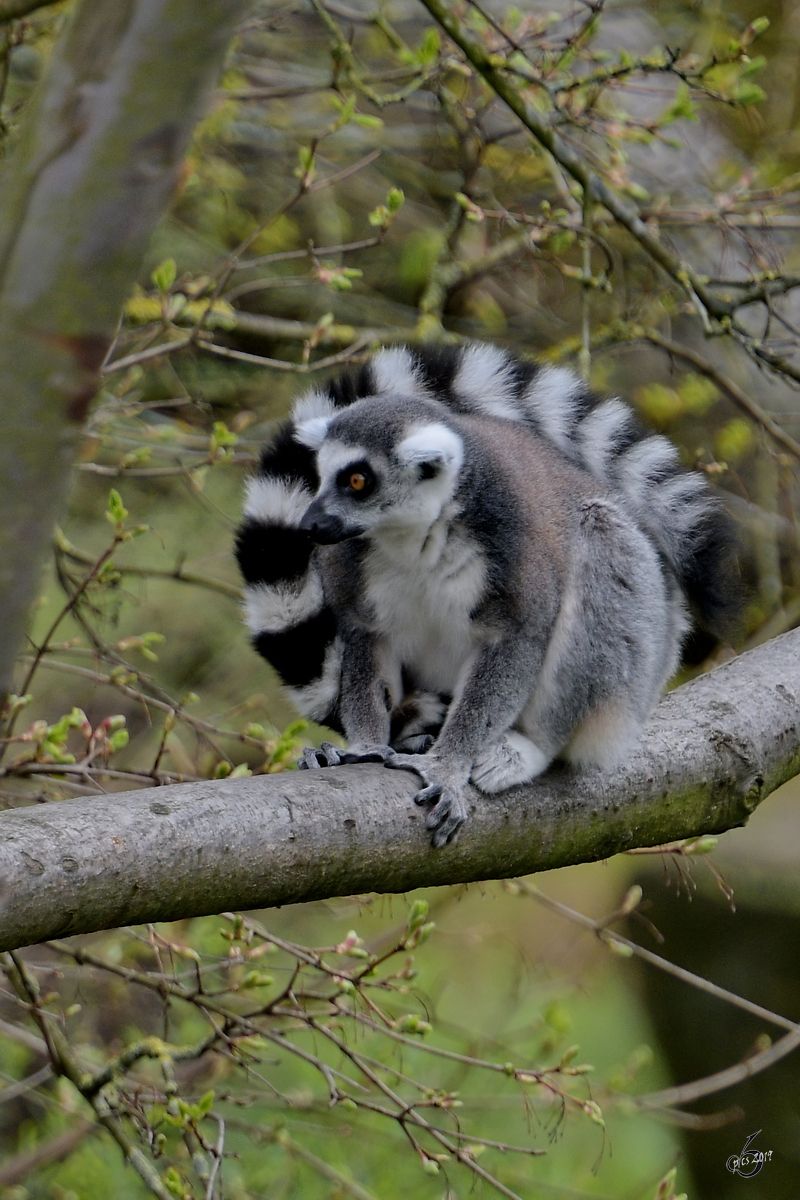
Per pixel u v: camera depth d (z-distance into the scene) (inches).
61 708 521.7
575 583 311.0
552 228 424.2
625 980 646.5
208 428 503.8
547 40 440.8
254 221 535.2
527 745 288.5
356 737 316.8
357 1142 438.9
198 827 213.0
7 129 366.9
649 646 312.0
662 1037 565.6
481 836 266.7
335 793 239.9
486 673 295.4
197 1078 394.6
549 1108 379.2
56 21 397.1
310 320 535.8
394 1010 448.1
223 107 438.9
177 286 420.2
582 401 357.1
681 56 412.2
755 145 569.9
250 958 331.9
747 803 307.9
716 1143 540.1
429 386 358.9
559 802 281.3
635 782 292.0
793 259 545.6
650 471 348.5
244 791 227.1
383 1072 400.8
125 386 384.2
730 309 390.3
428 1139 438.6
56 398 136.6
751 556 502.0
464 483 303.9
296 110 538.9
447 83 503.2
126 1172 410.6
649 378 561.0
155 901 206.5
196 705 541.3
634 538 321.7
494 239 534.0
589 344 440.5
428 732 333.7
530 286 547.5
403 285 558.6
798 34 581.0
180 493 543.8
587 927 363.6
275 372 524.1
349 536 304.0
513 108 380.5
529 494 314.5
